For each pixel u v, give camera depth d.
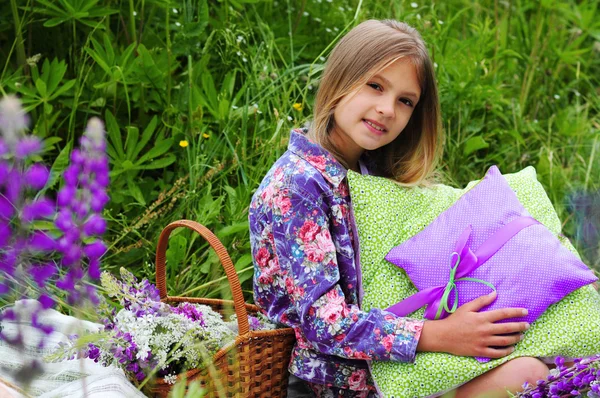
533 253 1.67
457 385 1.62
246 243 2.21
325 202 1.73
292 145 1.78
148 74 2.42
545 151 2.81
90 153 1.11
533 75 3.07
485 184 1.80
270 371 1.73
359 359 1.73
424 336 1.64
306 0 2.90
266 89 2.56
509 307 1.63
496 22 3.11
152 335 1.61
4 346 1.67
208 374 1.60
